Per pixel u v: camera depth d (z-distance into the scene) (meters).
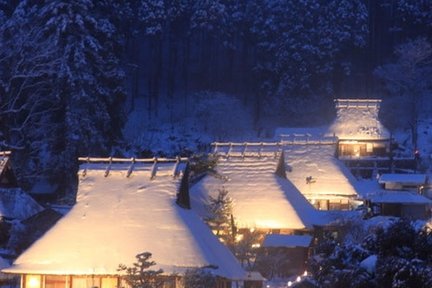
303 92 159.12
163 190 63.00
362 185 111.50
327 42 159.50
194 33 168.12
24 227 78.38
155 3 162.88
